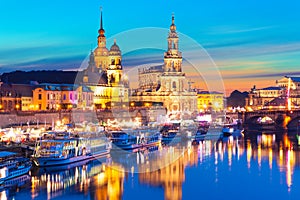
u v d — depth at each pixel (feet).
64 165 648.38
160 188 544.21
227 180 587.68
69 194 508.12
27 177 582.35
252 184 569.64
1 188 528.63
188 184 565.12
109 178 583.99
